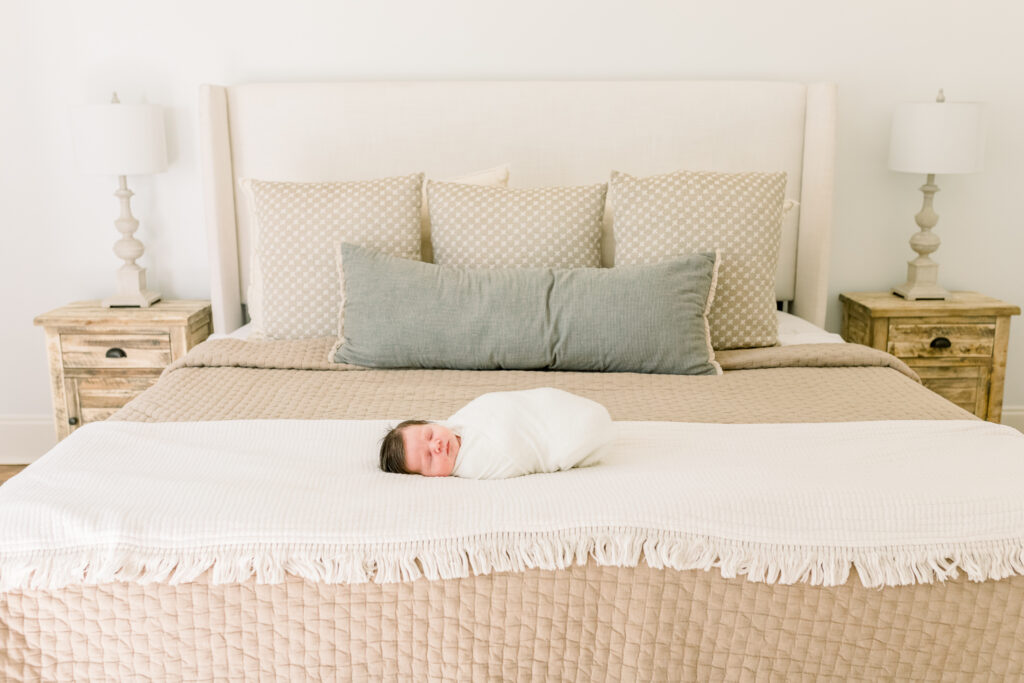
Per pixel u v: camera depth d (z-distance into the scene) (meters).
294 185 2.59
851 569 1.39
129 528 1.35
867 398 2.03
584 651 1.39
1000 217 3.25
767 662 1.40
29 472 1.56
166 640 1.37
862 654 1.40
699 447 1.69
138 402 1.99
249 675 1.38
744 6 3.05
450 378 2.19
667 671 1.40
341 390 2.08
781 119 3.00
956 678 1.41
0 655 1.35
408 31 3.05
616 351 2.23
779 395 2.06
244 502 1.43
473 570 1.36
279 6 3.02
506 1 3.03
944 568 1.38
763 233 2.49
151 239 3.17
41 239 3.18
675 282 2.29
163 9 3.01
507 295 2.26
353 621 1.37
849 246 3.27
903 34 3.10
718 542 1.38
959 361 2.99
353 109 2.97
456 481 1.55
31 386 3.31
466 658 1.39
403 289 2.28
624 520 1.38
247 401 2.00
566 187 2.60
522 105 2.97
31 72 3.04
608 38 3.07
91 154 2.82
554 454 1.58
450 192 2.57
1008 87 3.15
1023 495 1.45
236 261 3.07
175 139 3.10
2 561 1.34
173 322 2.83
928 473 1.54
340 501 1.44
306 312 2.50
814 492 1.45
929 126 2.86
